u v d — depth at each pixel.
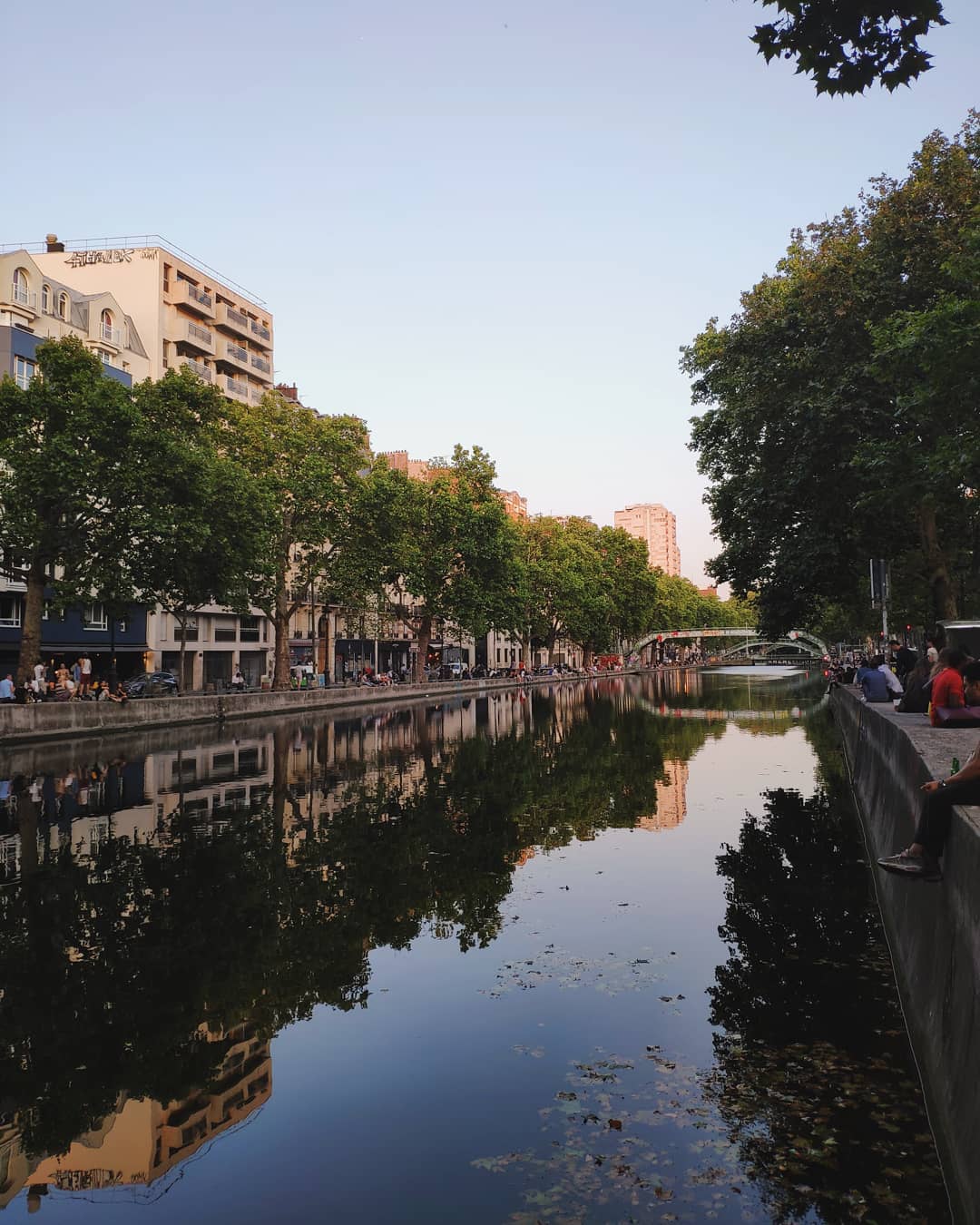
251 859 11.06
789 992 6.55
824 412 25.75
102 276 60.78
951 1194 4.02
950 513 28.91
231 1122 4.91
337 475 50.56
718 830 12.64
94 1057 5.78
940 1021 5.04
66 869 10.56
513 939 7.95
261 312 74.19
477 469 63.78
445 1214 3.98
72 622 47.53
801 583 30.41
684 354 34.31
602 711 42.97
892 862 5.70
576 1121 4.80
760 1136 4.57
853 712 22.22
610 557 114.00
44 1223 4.04
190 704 35.22
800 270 28.55
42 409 29.91
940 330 19.66
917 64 5.94
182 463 32.19
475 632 62.38
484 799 15.63
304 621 72.69
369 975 7.13
